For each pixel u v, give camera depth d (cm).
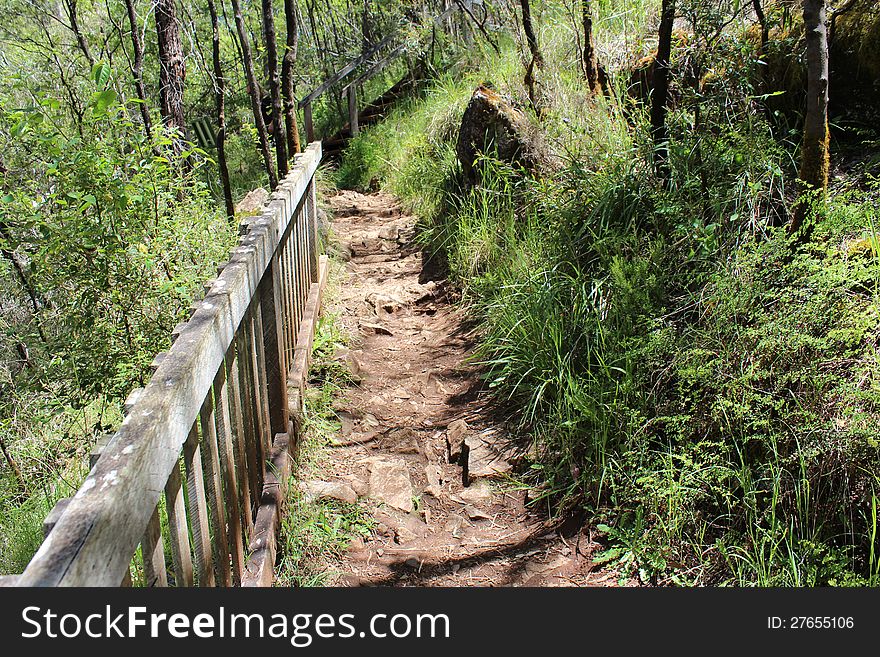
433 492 374
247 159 1034
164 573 192
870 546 269
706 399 329
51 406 408
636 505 325
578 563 316
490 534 343
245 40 604
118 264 368
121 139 398
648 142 461
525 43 715
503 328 463
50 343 401
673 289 387
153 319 380
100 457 158
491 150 607
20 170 475
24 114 368
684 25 583
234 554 261
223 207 714
